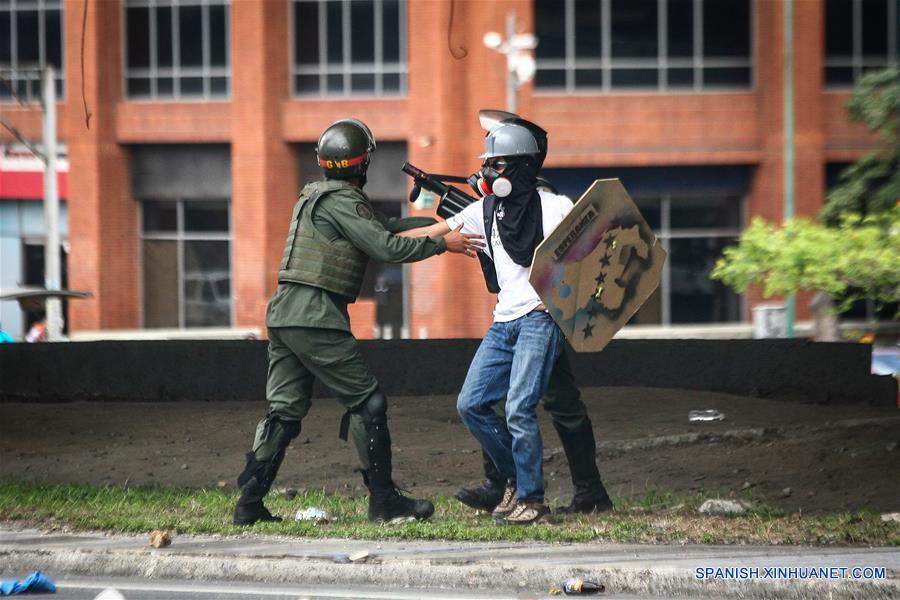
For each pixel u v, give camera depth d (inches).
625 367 1450.5
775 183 4101.9
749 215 4170.8
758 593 724.7
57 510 934.4
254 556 784.9
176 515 926.4
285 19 4197.8
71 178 4266.7
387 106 4141.2
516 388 863.1
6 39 4320.9
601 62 4106.8
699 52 4114.2
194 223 4347.9
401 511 905.5
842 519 892.0
